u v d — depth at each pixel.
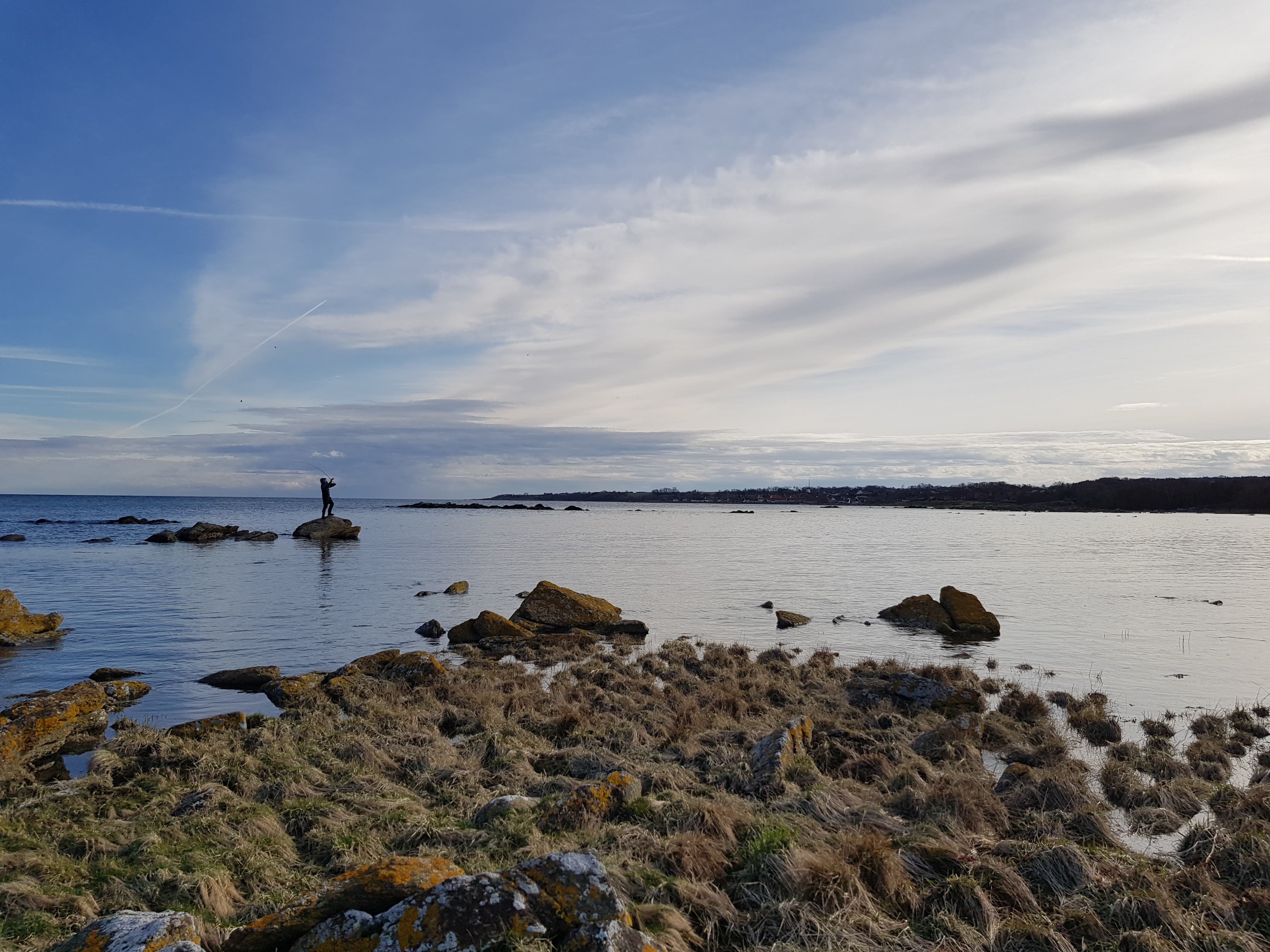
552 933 5.97
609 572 57.16
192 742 14.73
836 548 84.12
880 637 30.53
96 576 50.12
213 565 58.44
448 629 32.06
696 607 39.06
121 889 8.23
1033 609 38.62
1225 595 44.22
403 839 9.74
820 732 15.93
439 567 59.50
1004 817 10.73
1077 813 10.65
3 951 6.80
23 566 56.66
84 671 23.58
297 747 14.82
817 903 7.63
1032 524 157.88
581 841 9.35
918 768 13.23
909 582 50.38
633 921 6.60
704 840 9.05
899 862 8.45
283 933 6.01
